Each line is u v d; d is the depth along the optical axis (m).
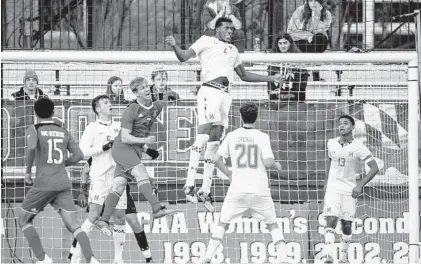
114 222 41.62
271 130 46.06
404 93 46.53
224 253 45.53
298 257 45.75
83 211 45.31
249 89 47.16
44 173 36.62
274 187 46.12
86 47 50.94
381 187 46.31
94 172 41.41
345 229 44.00
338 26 51.81
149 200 38.34
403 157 46.41
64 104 45.72
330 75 48.25
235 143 38.00
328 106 46.31
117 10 51.31
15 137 44.91
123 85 46.69
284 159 46.09
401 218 46.25
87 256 36.78
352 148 43.38
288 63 42.22
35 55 40.91
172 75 48.06
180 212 45.59
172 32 49.94
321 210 46.09
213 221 45.62
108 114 41.91
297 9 51.22
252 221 45.53
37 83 45.69
